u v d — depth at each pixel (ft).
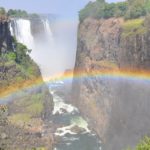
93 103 528.63
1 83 472.03
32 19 653.30
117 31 515.91
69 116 522.88
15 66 494.59
